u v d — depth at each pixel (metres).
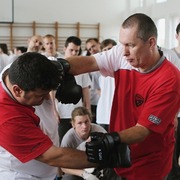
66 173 2.59
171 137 1.57
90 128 2.72
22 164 1.31
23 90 1.13
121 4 10.12
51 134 1.42
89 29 10.07
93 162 1.19
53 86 1.16
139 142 1.36
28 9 9.70
